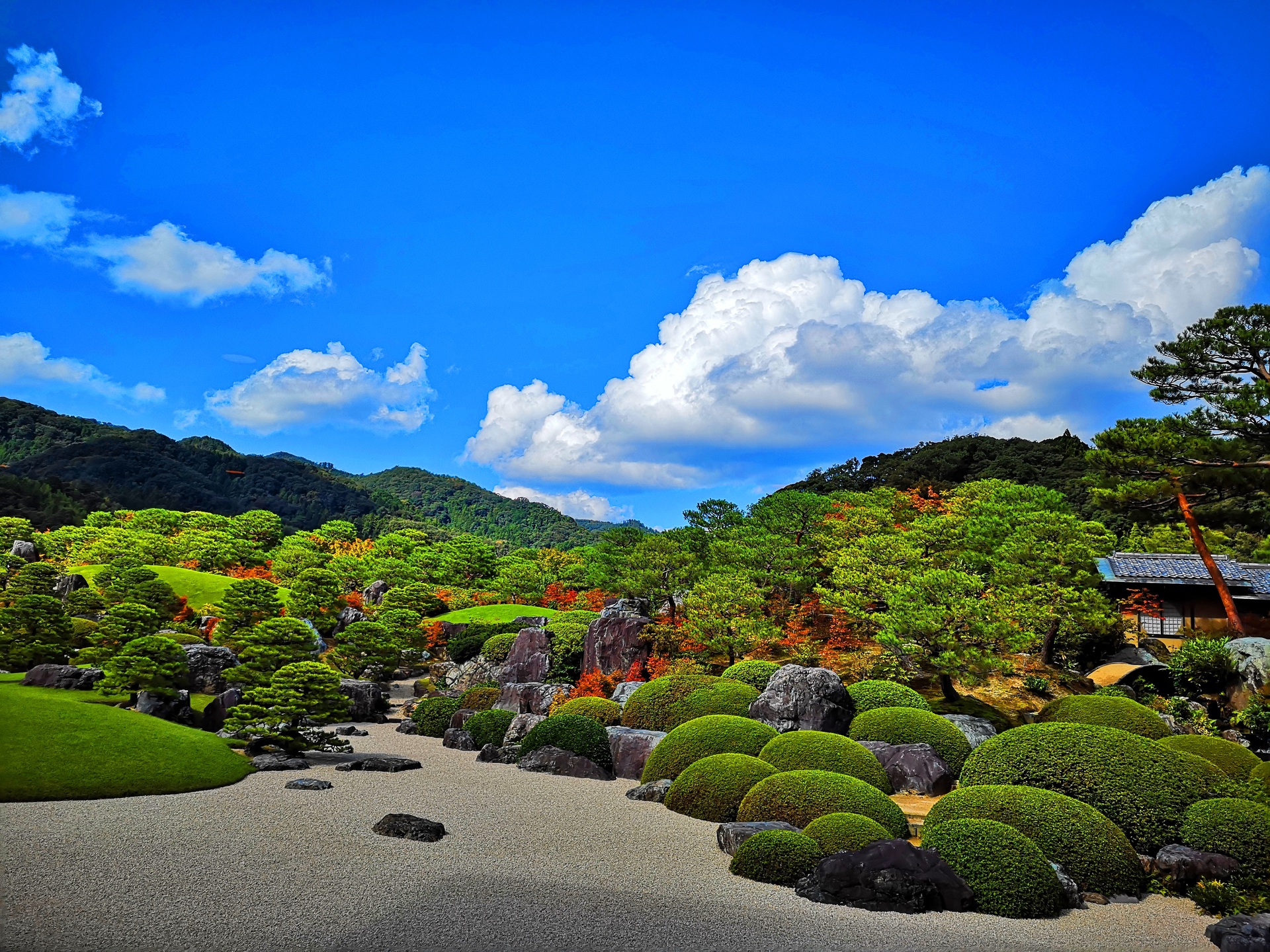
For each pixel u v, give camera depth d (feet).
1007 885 38.22
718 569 136.56
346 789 60.13
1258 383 93.15
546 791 64.08
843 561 123.54
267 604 134.72
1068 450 245.86
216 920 31.53
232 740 76.28
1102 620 115.85
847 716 79.82
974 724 85.20
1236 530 180.75
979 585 100.42
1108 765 49.62
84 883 34.91
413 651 164.96
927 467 264.93
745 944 31.91
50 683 90.79
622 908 35.58
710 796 56.95
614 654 123.95
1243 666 99.04
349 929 31.30
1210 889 40.22
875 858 38.83
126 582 157.69
